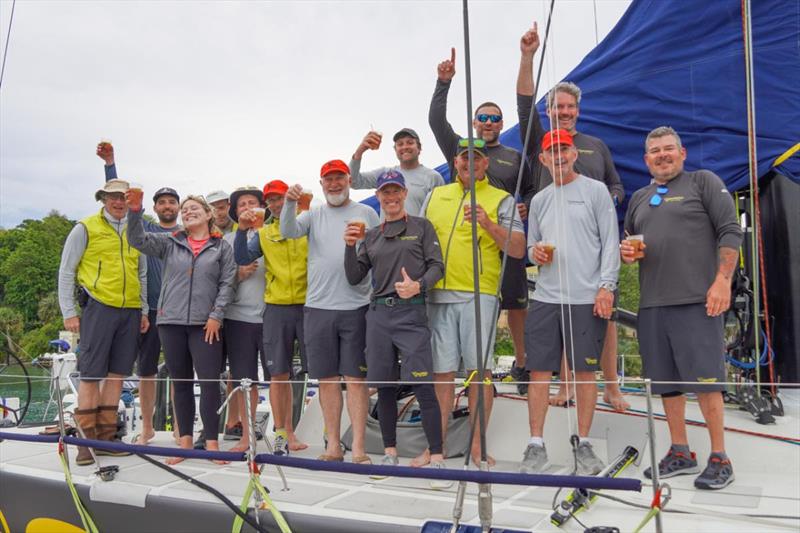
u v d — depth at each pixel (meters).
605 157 3.71
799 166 3.51
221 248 3.74
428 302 3.29
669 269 2.77
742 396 3.18
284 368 3.73
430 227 3.18
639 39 3.98
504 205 3.26
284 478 2.77
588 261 2.98
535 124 3.61
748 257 3.71
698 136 3.76
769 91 3.61
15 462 3.42
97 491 2.93
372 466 2.16
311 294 3.39
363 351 3.35
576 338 2.93
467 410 3.55
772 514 2.19
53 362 4.41
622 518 2.22
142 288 4.04
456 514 2.14
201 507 2.66
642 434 3.02
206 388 3.56
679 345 2.73
